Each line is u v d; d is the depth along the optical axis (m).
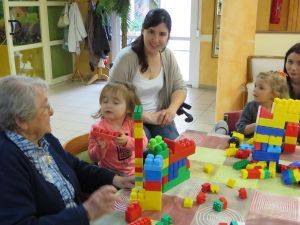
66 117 4.05
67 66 5.94
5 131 0.97
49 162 1.06
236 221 0.94
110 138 1.37
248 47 3.47
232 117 2.13
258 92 1.68
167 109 1.94
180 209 1.03
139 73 1.91
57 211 1.02
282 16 4.77
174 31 5.78
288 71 1.97
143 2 5.57
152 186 1.01
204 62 5.45
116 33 5.78
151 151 1.09
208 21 5.24
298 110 1.25
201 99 4.93
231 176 1.24
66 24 5.34
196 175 1.24
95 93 5.12
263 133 1.27
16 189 0.88
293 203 1.07
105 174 1.29
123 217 0.99
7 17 4.55
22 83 0.96
